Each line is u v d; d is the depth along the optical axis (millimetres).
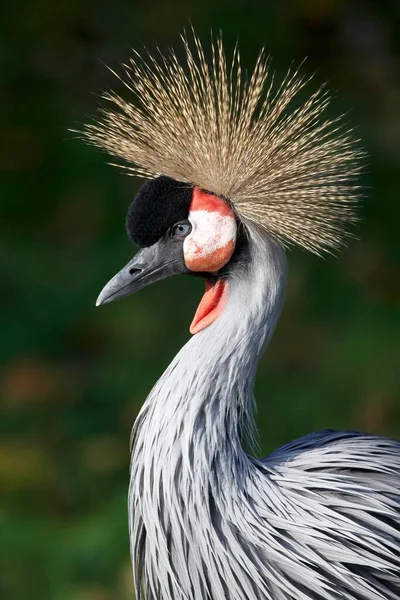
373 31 17375
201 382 5848
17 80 16953
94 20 17531
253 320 5926
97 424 11852
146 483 5918
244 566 5676
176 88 6211
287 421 11656
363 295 13406
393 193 14758
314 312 13203
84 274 14070
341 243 6074
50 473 11156
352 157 6086
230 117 6066
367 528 5734
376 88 16484
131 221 6078
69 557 10062
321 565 5625
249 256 5969
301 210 5895
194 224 5988
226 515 5734
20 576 9883
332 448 6199
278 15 17328
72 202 15289
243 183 5902
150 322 13234
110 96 6441
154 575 6039
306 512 5746
